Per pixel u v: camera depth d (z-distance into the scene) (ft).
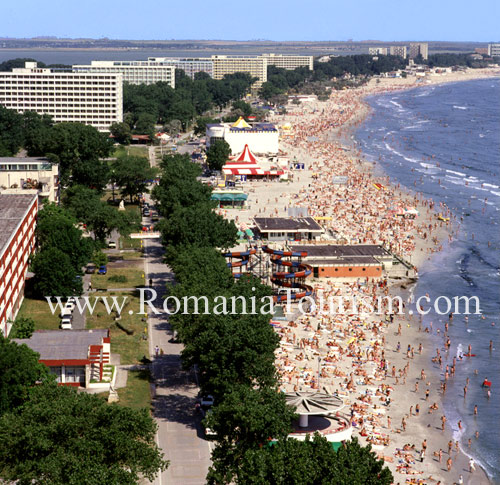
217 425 442.09
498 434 565.53
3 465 389.60
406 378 651.25
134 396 569.23
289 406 463.42
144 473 430.20
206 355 524.93
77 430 395.96
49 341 604.49
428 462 522.47
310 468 381.19
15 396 480.23
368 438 540.11
